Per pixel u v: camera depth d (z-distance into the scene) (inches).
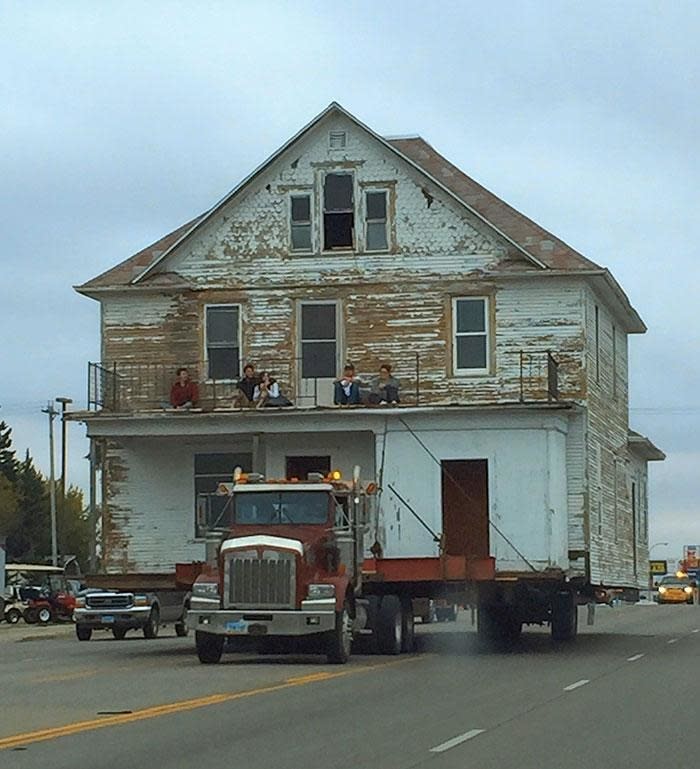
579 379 1325.0
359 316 1368.1
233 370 1384.1
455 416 1264.8
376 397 1309.1
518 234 1366.9
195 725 628.4
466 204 1348.4
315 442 1339.8
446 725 629.9
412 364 1353.3
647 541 1875.0
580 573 1299.2
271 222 1389.0
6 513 4288.9
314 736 589.9
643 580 1806.1
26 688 821.9
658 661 1055.6
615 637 1434.5
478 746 560.1
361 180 1376.7
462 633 1567.4
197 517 1125.7
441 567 1128.2
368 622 1117.1
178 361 1386.6
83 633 1571.1
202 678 885.8
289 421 1291.8
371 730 610.9
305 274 1379.2
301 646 1168.8
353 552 1064.2
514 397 1330.0
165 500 1366.9
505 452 1253.7
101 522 1374.3
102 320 1402.6
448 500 1304.1
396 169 1371.8
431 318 1354.6
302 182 1387.8
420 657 1102.4
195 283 1391.5
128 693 784.9
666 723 641.6
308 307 1381.6
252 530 1036.5
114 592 1518.2
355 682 853.8
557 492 1246.9
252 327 1382.9
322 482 1051.9
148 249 1441.9
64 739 582.2
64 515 4379.9
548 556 1237.1
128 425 1315.2
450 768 501.0
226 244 1393.9
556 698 756.0
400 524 1264.8
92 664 1056.2
